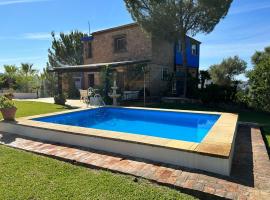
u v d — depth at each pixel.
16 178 3.93
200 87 19.31
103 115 11.70
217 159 4.02
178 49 22.78
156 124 9.52
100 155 4.97
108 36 21.61
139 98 18.59
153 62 19.28
